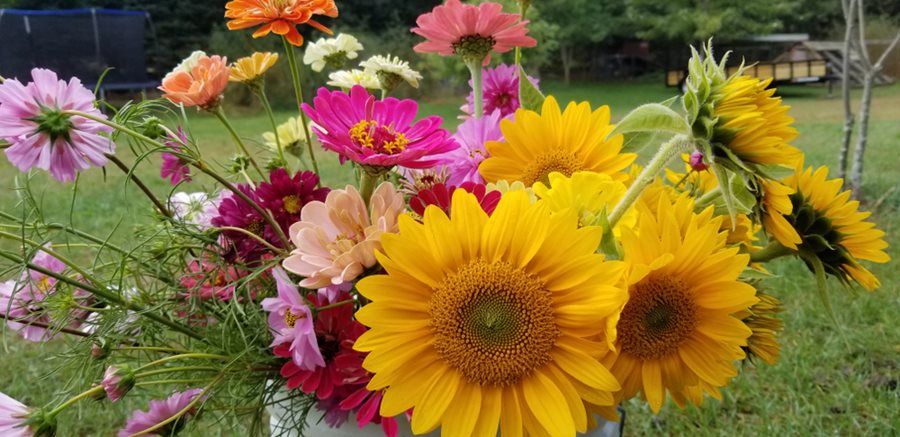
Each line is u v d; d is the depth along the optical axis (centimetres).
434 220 34
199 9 995
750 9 1029
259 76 55
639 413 117
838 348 134
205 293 46
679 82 930
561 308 35
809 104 677
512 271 35
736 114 35
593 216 38
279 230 43
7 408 40
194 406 48
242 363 43
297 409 46
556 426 34
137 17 814
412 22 1016
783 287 162
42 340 47
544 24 878
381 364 34
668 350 37
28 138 38
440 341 35
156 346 49
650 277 36
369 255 37
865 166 308
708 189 47
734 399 117
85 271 46
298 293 40
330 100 41
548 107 45
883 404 114
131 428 48
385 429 39
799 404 117
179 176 52
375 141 40
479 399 35
